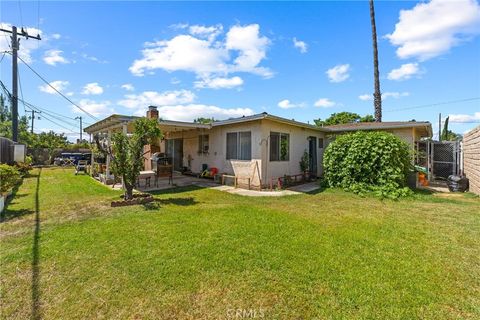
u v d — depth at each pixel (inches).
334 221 196.1
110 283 106.2
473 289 102.1
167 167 412.8
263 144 368.2
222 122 410.3
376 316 86.0
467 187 360.2
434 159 529.0
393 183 323.0
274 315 87.1
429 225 186.4
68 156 809.5
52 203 255.8
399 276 111.3
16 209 230.4
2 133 882.1
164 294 98.9
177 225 181.8
